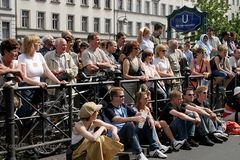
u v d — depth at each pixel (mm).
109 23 67875
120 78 7938
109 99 7672
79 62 9484
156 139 7398
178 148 7801
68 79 7910
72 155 6012
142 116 7316
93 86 7621
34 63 7098
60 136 7148
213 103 10859
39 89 6664
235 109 9906
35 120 6715
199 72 10922
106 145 5957
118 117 7027
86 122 6047
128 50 8609
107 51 9883
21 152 6852
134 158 6789
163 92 8992
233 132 9312
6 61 6719
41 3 57594
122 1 69625
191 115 8156
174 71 10820
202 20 13750
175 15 14180
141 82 8383
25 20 56406
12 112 6211
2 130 6453
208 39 14508
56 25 60062
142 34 10836
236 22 43125
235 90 9922
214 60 10914
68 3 61094
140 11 73000
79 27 63000
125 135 6836
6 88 6180
